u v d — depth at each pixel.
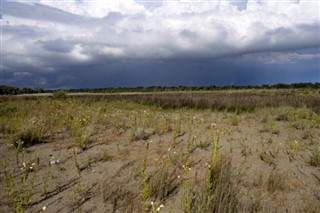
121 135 6.86
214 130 7.45
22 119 8.14
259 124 8.65
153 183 3.81
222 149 5.59
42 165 4.78
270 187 3.78
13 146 5.84
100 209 3.36
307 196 3.62
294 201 3.49
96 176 4.32
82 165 4.76
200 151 5.46
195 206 3.14
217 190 3.32
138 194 3.66
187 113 11.24
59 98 18.42
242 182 3.97
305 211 3.26
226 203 3.11
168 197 3.60
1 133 6.97
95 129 7.51
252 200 3.42
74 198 3.62
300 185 3.95
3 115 9.48
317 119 9.01
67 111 10.33
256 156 5.16
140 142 6.20
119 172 4.44
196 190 3.66
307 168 4.61
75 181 4.14
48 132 7.14
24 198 3.55
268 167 4.60
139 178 4.16
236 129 7.73
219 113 11.68
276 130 7.27
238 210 3.10
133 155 5.26
